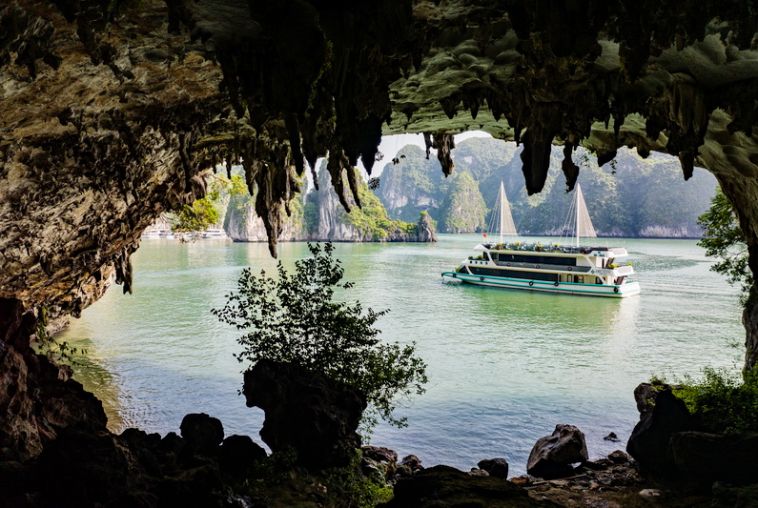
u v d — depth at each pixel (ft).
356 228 522.47
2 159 29.76
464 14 24.52
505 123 43.09
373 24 20.52
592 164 625.00
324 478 36.96
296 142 24.97
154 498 25.00
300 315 42.91
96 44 22.71
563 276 168.35
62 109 27.96
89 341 98.32
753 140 32.17
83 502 23.12
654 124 31.19
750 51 24.67
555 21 21.29
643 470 41.86
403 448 59.57
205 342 98.12
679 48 22.71
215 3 22.08
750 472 35.14
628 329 118.73
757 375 41.11
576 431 47.62
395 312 135.33
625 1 21.22
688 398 41.88
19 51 21.48
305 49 22.13
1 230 37.04
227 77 26.48
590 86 29.14
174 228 87.10
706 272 219.41
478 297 157.79
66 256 46.09
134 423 63.41
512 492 27.76
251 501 31.01
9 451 27.43
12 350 30.83
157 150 38.60
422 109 38.83
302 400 37.70
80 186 36.47
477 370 88.17
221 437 38.96
